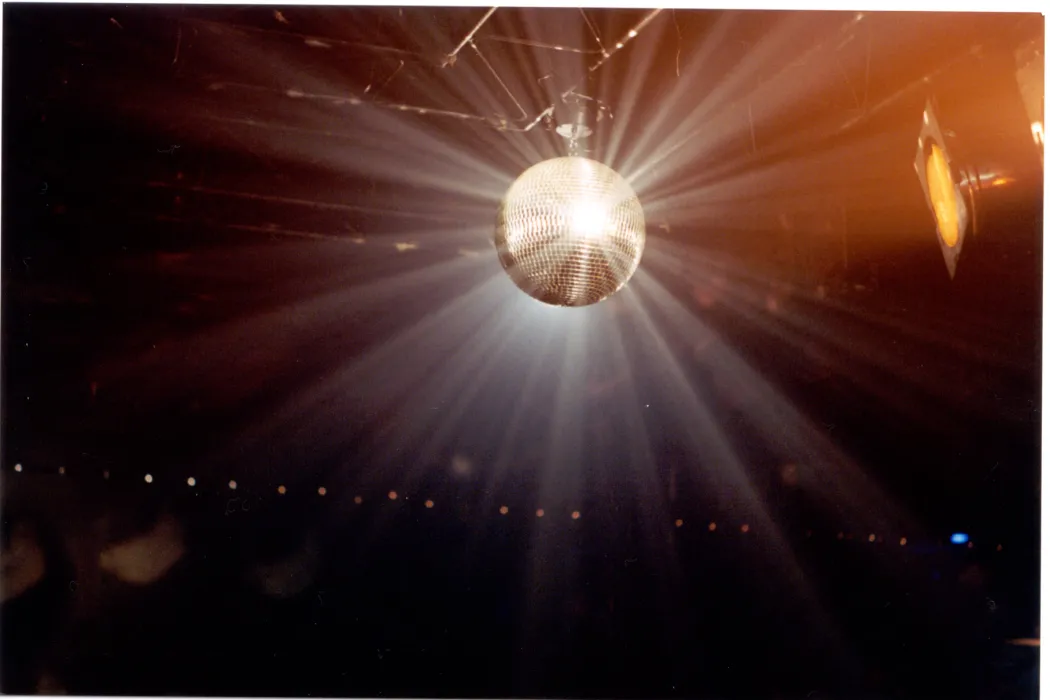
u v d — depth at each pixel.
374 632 4.08
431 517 4.23
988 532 4.00
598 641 4.13
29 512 3.91
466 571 4.19
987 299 3.54
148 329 4.09
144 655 3.88
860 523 4.21
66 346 4.00
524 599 4.19
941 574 4.07
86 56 2.79
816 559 4.22
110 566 3.95
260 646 3.99
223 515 4.11
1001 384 3.81
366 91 2.91
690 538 4.26
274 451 4.19
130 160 3.41
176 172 3.48
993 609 3.96
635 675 4.06
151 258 3.92
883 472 4.19
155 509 4.05
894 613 4.09
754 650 4.12
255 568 4.08
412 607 4.12
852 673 4.02
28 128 3.20
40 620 3.82
